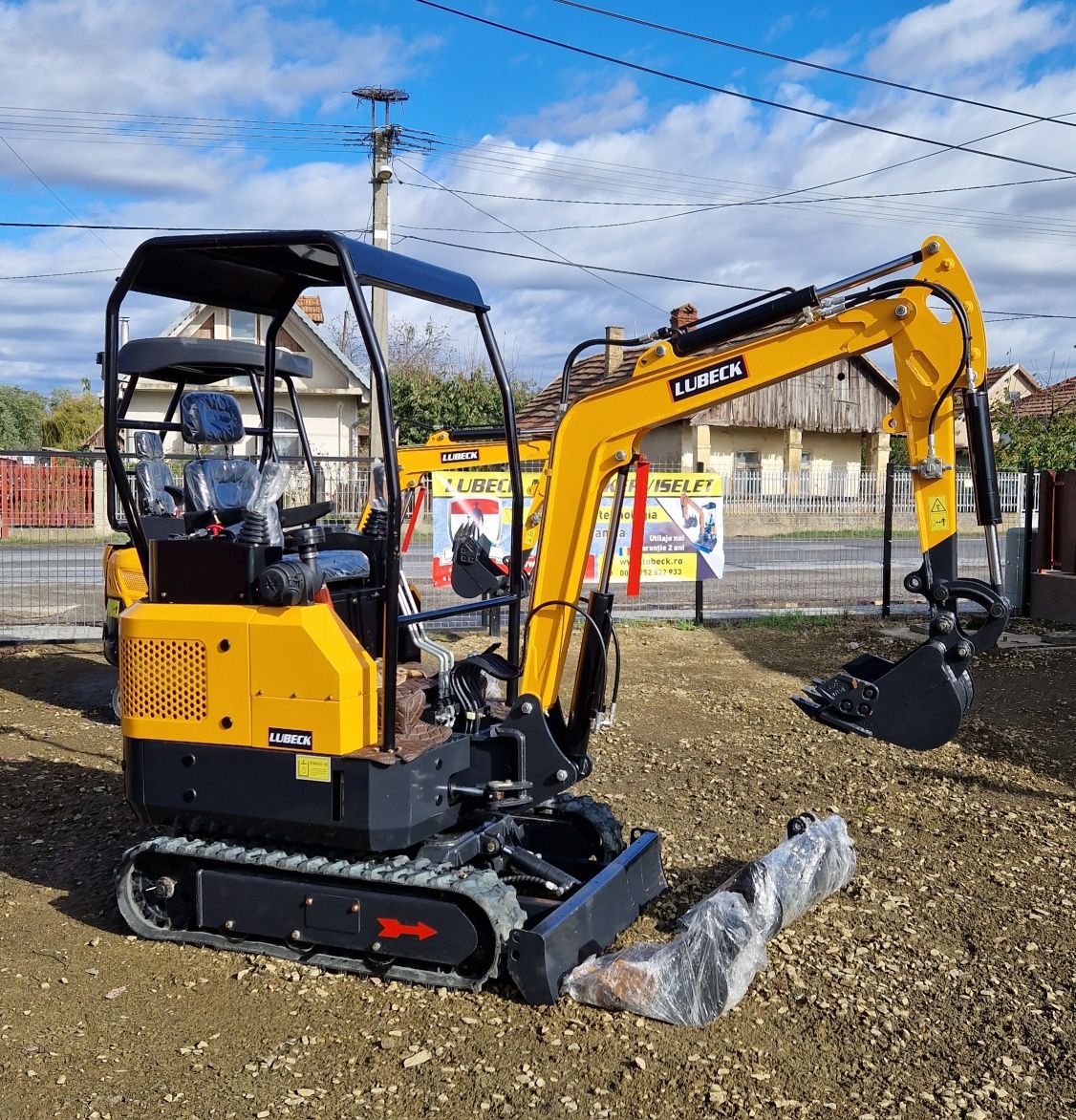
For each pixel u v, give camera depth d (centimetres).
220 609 439
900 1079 371
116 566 820
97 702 909
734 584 1579
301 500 1305
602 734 817
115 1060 381
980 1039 397
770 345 472
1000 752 782
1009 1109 354
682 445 2922
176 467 1800
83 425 3909
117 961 457
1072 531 1316
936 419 455
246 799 439
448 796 461
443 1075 371
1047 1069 378
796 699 464
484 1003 418
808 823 516
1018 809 655
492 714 506
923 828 621
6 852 582
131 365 657
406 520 880
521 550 495
